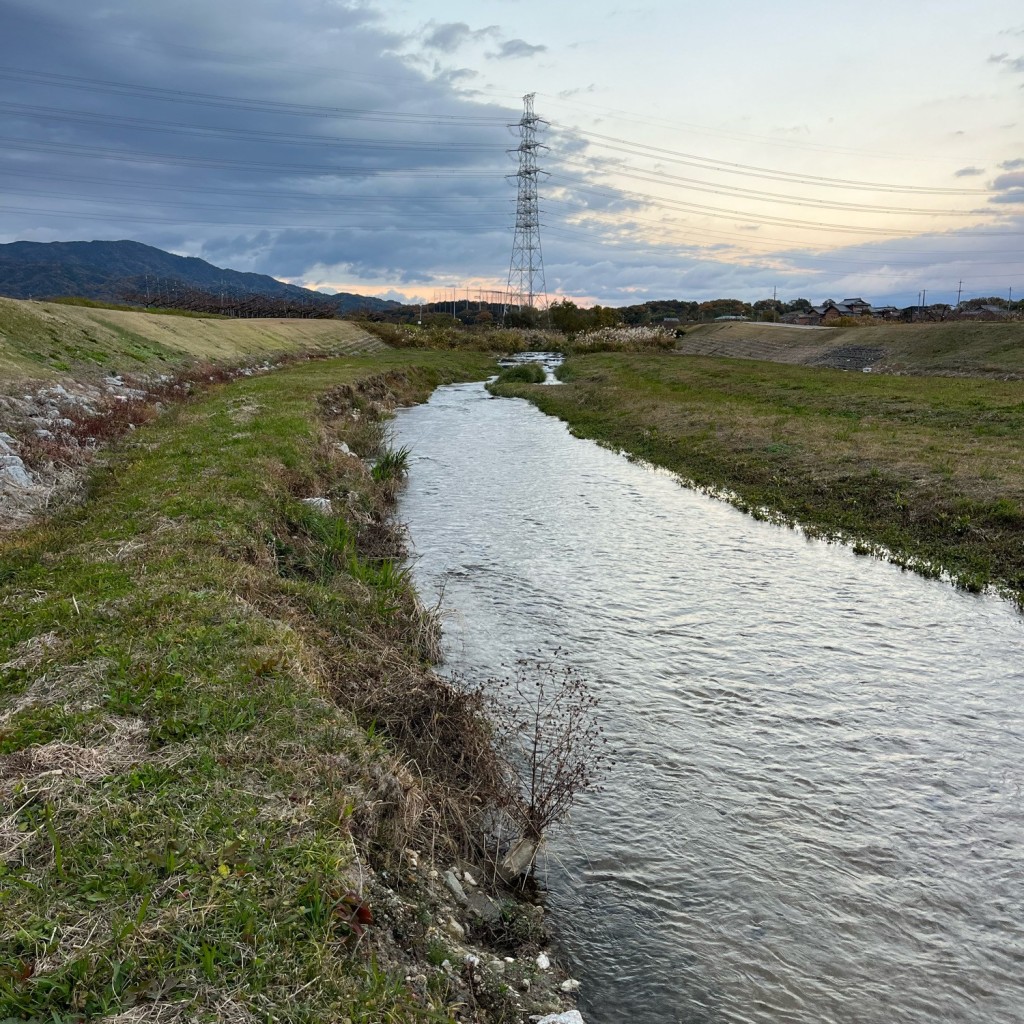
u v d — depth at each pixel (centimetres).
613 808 721
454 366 6512
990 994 530
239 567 983
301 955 399
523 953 543
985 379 4522
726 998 523
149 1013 351
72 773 521
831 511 1808
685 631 1152
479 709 805
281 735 607
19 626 770
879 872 644
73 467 1582
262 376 3856
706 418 3047
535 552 1550
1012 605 1254
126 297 11238
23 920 392
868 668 1028
